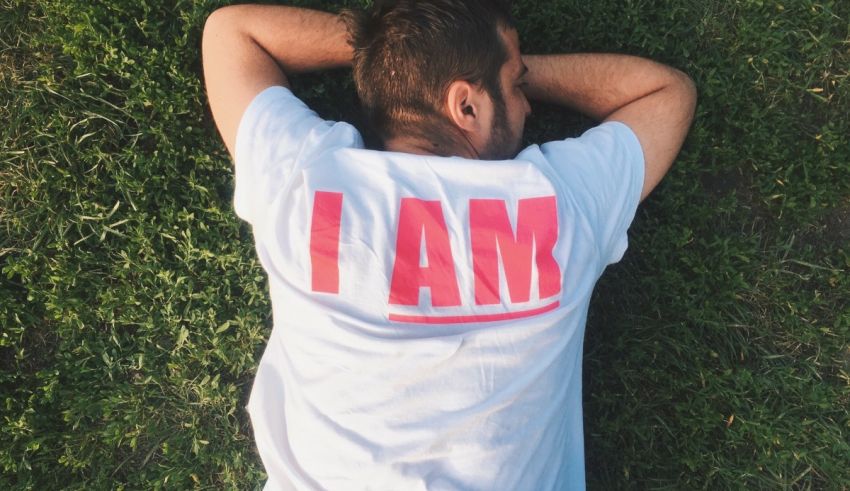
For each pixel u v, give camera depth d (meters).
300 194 1.41
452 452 1.35
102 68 2.20
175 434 2.26
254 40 1.84
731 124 2.19
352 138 1.53
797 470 2.20
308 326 1.37
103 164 2.24
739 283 2.18
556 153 1.56
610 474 2.24
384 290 1.34
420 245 1.36
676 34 2.19
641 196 1.68
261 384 1.59
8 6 2.22
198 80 2.16
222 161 2.21
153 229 2.20
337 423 1.37
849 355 2.22
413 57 1.48
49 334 2.28
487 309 1.35
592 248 1.45
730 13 2.21
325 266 1.35
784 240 2.23
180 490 2.23
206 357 2.24
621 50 2.21
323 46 1.88
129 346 2.25
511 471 1.39
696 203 2.23
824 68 2.21
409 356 1.32
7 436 2.21
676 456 2.20
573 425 1.72
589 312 2.25
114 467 2.25
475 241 1.36
